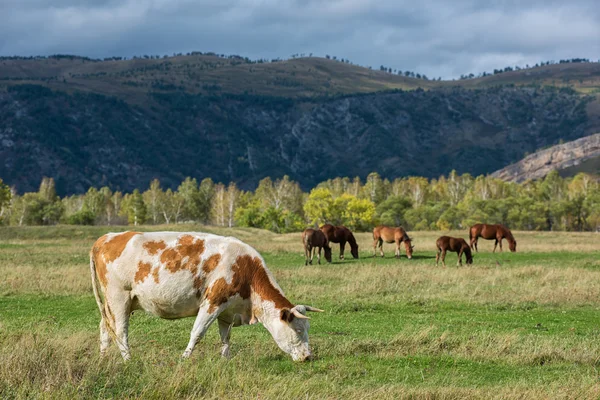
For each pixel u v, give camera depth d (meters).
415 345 13.11
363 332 14.94
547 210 145.12
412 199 190.25
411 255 37.44
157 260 11.09
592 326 16.28
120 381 9.38
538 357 12.27
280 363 11.55
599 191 173.50
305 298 20.36
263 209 141.50
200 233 11.55
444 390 9.54
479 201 139.88
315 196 115.19
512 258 36.44
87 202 176.25
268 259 35.91
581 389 9.73
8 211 139.50
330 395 9.27
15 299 19.78
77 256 34.31
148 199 176.12
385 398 9.14
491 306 19.16
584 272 26.75
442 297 20.73
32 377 9.28
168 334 14.19
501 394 9.45
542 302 19.88
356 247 37.34
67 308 18.27
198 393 9.05
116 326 11.28
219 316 11.60
